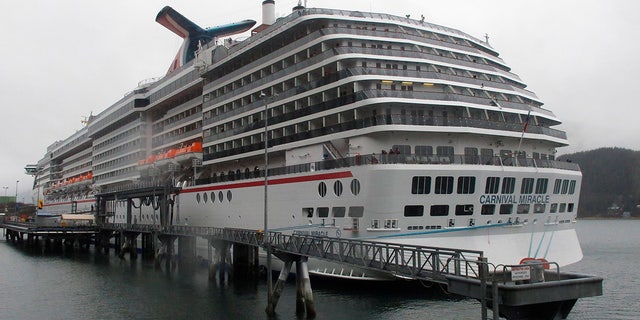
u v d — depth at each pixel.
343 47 39.94
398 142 37.19
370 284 36.28
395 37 41.75
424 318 29.81
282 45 47.97
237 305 34.22
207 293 38.38
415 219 34.53
